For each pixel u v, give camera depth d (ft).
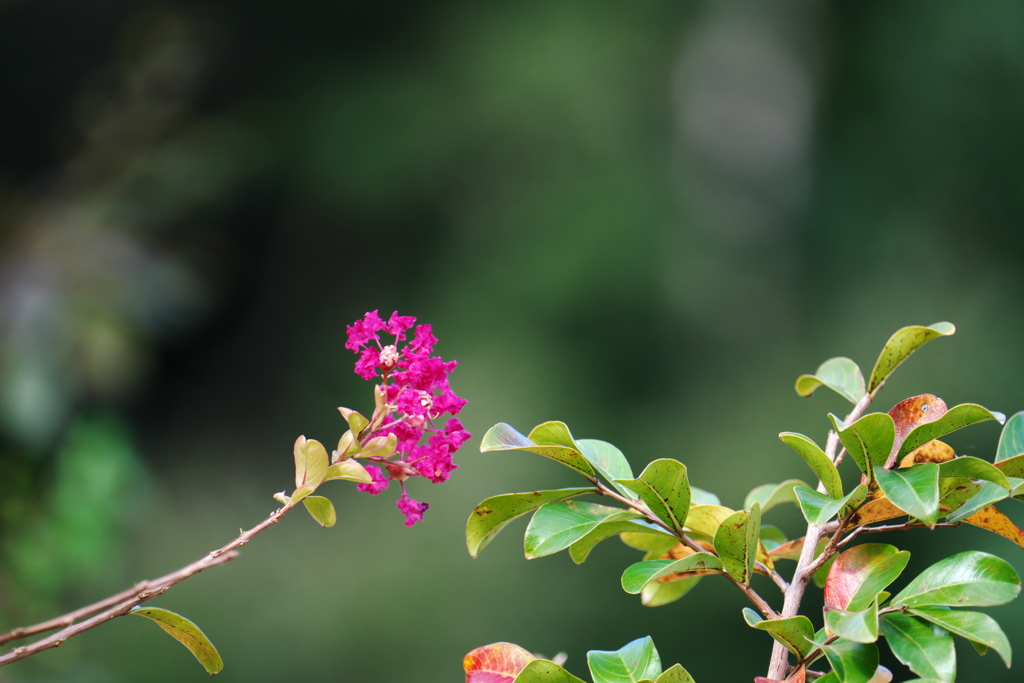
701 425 28.30
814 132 33.88
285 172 33.14
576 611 23.49
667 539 4.34
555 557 24.26
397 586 23.71
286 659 22.29
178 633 3.58
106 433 12.60
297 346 33.35
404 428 3.70
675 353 30.48
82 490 12.01
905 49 32.12
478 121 32.17
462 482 25.81
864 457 3.40
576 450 3.77
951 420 3.34
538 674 3.60
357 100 33.37
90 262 14.48
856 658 3.26
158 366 28.60
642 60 33.06
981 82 30.68
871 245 31.04
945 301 28.55
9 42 29.60
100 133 17.80
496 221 32.09
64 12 29.66
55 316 13.48
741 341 30.89
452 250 32.76
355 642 22.76
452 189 32.96
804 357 29.27
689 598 23.38
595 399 29.37
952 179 30.71
